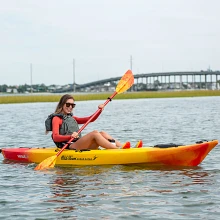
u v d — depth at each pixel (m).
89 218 6.57
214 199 7.33
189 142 14.38
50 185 8.47
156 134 16.72
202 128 18.91
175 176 9.01
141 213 6.74
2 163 10.79
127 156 10.09
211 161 10.48
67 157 10.35
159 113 30.45
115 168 9.87
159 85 167.50
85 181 8.73
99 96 73.19
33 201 7.41
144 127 19.67
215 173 9.22
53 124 10.59
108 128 19.41
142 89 162.88
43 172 9.65
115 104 50.38
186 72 155.00
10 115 31.80
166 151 9.94
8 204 7.26
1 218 6.60
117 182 8.59
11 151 11.22
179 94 84.56
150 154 10.03
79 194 7.79
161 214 6.68
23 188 8.27
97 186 8.32
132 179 8.81
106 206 7.09
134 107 41.16
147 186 8.24
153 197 7.52
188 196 7.53
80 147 10.50
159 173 9.32
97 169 9.80
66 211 6.89
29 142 14.89
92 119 11.12
